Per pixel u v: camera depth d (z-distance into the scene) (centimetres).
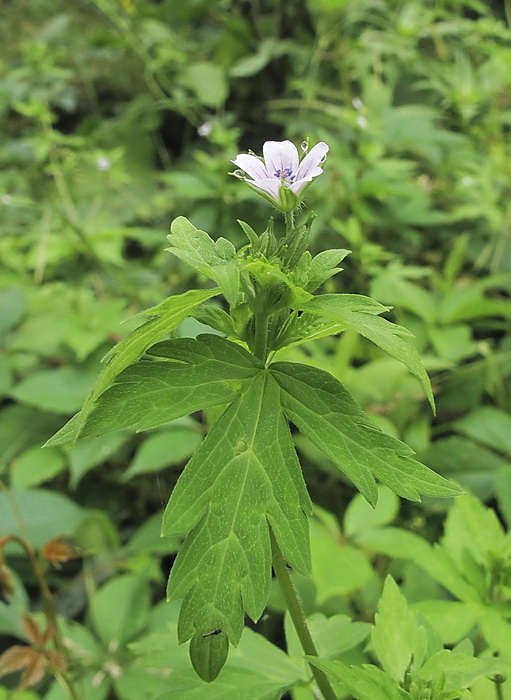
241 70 54
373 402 33
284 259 14
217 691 16
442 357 35
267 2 58
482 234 45
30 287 43
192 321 18
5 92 57
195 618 12
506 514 28
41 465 33
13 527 30
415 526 30
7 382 36
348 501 34
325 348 37
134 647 17
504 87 50
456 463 32
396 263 39
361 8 52
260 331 14
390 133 45
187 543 13
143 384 13
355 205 42
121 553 31
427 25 54
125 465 36
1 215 49
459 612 19
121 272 44
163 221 51
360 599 26
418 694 14
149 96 59
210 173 45
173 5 62
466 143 46
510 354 36
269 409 13
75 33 66
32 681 22
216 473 13
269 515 13
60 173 46
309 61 55
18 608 23
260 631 26
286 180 14
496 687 18
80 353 35
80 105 65
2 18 69
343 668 14
